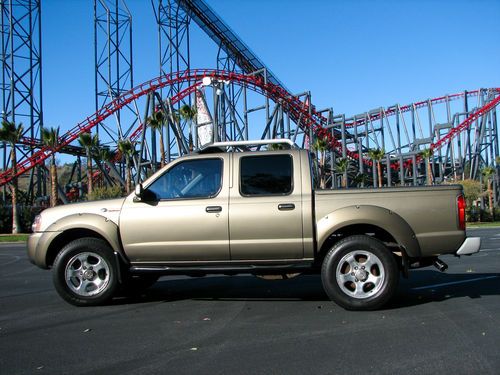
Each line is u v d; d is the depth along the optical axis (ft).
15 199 126.41
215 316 18.54
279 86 170.19
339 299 18.66
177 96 155.02
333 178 188.75
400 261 19.61
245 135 173.99
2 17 147.74
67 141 140.56
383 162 227.61
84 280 20.65
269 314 18.67
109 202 20.66
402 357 13.09
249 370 12.29
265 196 19.36
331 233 18.83
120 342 15.20
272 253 19.17
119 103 148.05
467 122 203.51
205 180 20.16
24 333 16.61
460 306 19.51
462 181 186.80
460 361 12.69
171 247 19.60
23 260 49.11
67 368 12.82
